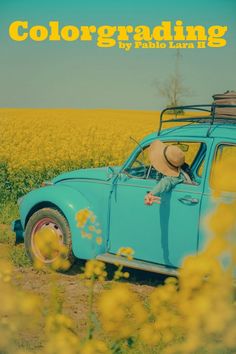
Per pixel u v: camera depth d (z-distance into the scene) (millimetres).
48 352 2660
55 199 6172
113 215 5863
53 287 3070
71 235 6043
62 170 14125
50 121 26688
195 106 5551
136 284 5859
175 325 2689
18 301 2713
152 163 5449
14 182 11148
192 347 2531
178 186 5359
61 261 3162
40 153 15336
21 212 6621
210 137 5328
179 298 2605
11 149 16578
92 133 22062
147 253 5625
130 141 20875
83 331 4340
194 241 5266
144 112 36000
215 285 2488
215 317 2412
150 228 5574
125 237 5781
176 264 5430
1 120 26375
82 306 5051
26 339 3734
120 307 2686
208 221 2531
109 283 5316
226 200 4809
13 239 7406
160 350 3330
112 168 6023
